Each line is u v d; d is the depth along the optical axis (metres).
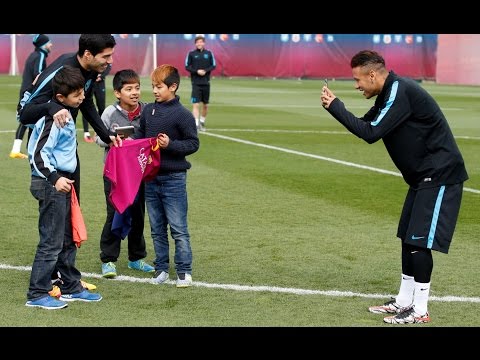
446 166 5.07
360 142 14.79
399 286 5.97
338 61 40.97
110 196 5.86
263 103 24.73
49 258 5.35
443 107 23.92
